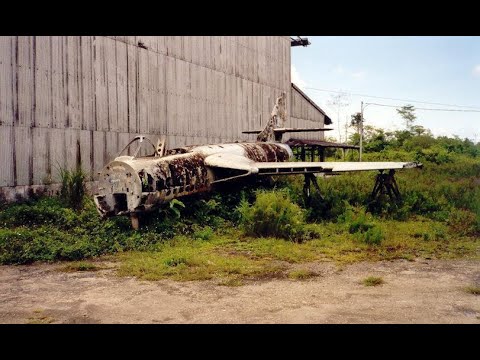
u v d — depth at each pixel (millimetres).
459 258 7938
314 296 5605
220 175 12055
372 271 6980
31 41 12133
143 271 6973
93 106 14031
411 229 10367
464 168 26281
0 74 11352
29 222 10148
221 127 21031
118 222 9805
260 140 17047
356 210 12469
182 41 18141
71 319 4832
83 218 10359
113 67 14773
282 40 27438
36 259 7816
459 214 12312
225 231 10250
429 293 5762
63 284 6344
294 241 9375
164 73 17125
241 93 22812
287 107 28516
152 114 16562
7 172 11492
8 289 6109
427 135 47562
